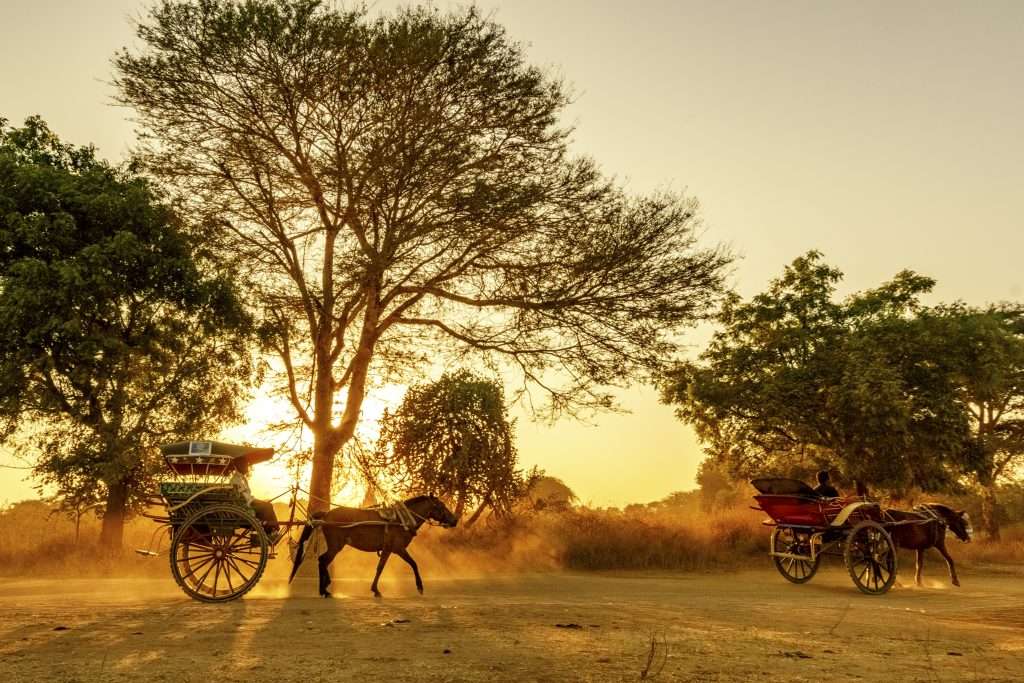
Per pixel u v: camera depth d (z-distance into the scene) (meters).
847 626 10.82
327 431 19.86
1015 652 8.72
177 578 12.72
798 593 16.80
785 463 30.72
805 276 30.52
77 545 21.77
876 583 17.12
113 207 20.84
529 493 26.27
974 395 32.75
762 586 18.34
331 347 21.30
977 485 32.38
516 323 20.34
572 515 25.78
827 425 28.50
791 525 18.64
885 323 29.22
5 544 22.06
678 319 20.03
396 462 24.53
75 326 19.61
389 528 14.57
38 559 20.95
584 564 22.67
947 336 28.78
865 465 27.59
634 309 19.73
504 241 19.52
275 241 20.11
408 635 9.02
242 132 18.83
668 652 8.16
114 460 20.64
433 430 24.59
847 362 28.05
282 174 18.95
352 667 7.14
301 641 8.57
